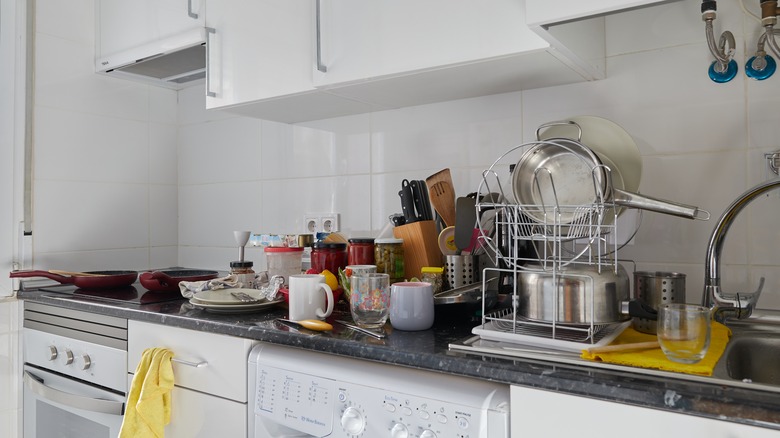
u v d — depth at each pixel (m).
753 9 1.19
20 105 1.83
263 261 2.02
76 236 1.98
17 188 1.83
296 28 1.47
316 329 1.10
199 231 2.24
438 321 1.20
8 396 1.77
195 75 2.09
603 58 1.33
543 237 1.00
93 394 1.45
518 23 1.09
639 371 0.79
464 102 1.57
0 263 1.79
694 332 0.79
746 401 0.67
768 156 1.15
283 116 1.82
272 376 1.08
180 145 2.29
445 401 0.87
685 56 1.25
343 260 1.51
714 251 1.06
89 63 2.02
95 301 1.49
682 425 0.70
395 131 1.71
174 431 1.28
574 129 1.21
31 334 1.69
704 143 1.23
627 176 1.15
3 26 1.82
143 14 1.87
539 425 0.80
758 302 1.17
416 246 1.44
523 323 1.00
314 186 1.90
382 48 1.29
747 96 1.19
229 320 1.21
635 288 1.10
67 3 1.96
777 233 1.15
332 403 0.99
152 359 1.26
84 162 2.00
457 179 1.58
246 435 1.14
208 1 1.67
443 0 1.19
